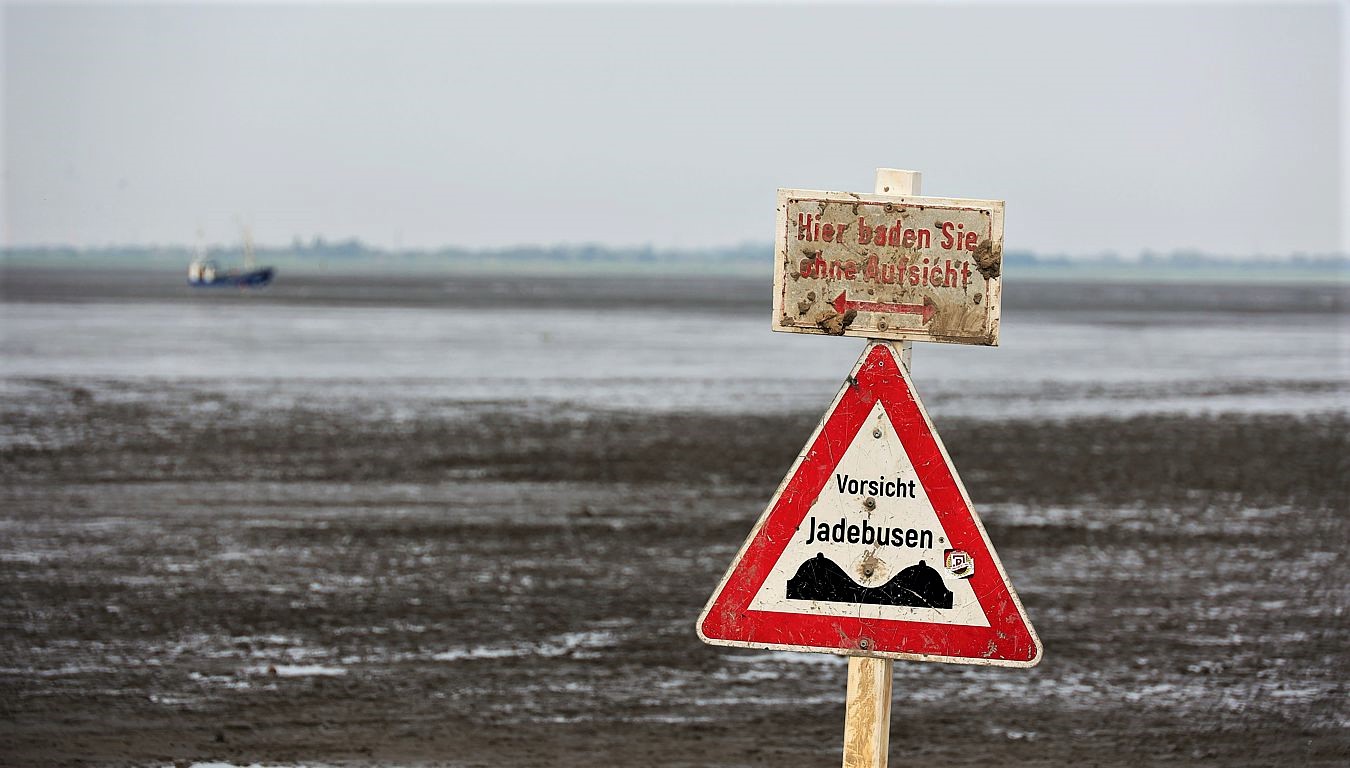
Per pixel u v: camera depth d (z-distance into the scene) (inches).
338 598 431.2
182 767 275.9
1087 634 394.6
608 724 308.8
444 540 530.0
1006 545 530.0
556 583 456.4
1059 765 284.0
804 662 363.9
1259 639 390.9
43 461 743.7
